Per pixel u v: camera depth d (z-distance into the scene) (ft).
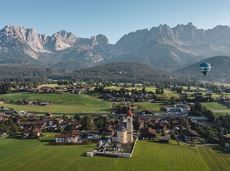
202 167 628.28
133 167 615.57
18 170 600.39
